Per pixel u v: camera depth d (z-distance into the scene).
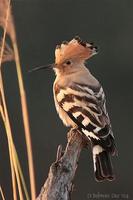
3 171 13.25
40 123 14.27
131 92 15.18
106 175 6.82
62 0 16.08
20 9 15.48
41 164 13.84
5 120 6.82
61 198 6.11
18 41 15.14
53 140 14.11
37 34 15.54
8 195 13.09
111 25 16.03
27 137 7.05
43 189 6.14
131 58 15.48
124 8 16.14
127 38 15.84
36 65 15.09
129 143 14.55
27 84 14.56
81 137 6.98
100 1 16.19
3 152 13.31
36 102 14.41
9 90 14.30
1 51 6.91
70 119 7.30
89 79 7.52
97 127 7.02
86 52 7.79
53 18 15.74
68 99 7.36
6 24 6.91
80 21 16.08
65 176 6.17
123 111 14.97
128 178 13.98
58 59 7.79
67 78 7.57
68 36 15.92
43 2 15.61
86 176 13.65
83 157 13.67
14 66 14.41
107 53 15.66
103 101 7.34
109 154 6.89
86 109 7.20
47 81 14.63
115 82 15.33
